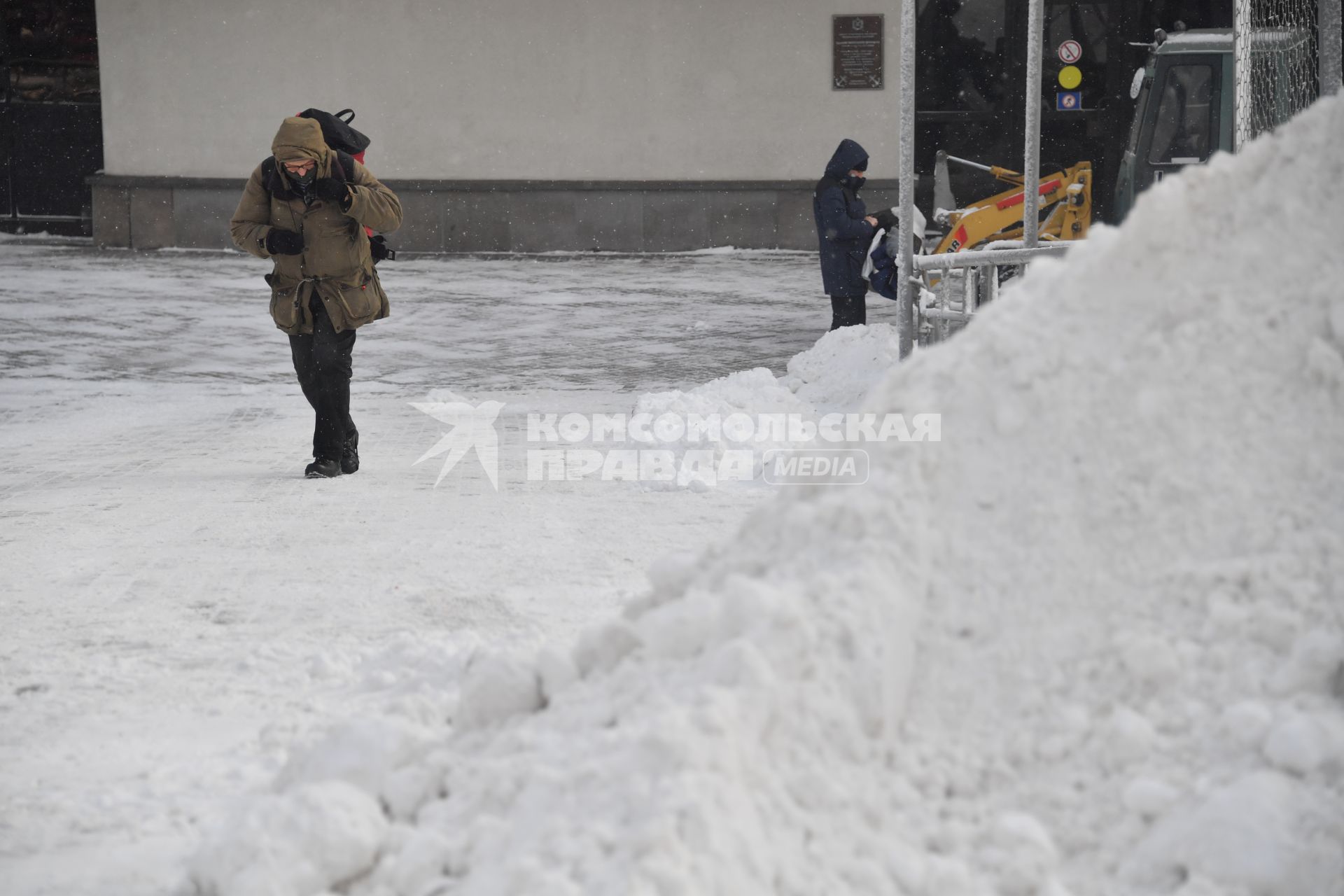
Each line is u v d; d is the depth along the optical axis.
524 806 3.66
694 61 33.12
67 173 36.84
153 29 33.91
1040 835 3.67
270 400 16.97
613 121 33.59
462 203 34.03
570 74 33.47
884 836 3.68
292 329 11.67
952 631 4.12
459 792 3.92
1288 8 13.50
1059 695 4.04
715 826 3.33
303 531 9.85
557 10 33.25
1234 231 4.74
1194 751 3.85
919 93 30.55
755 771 3.56
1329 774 3.67
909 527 4.18
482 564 8.86
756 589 3.94
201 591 8.24
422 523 10.12
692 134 33.44
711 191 33.53
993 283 13.31
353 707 6.02
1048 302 4.68
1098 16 28.73
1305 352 4.50
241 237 11.51
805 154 33.22
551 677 4.24
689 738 3.51
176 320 23.88
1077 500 4.29
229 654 6.97
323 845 3.74
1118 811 3.78
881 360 15.51
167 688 6.43
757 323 23.25
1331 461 4.34
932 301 13.93
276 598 8.07
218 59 33.94
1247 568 4.13
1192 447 4.35
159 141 34.38
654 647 4.06
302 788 3.93
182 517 10.37
